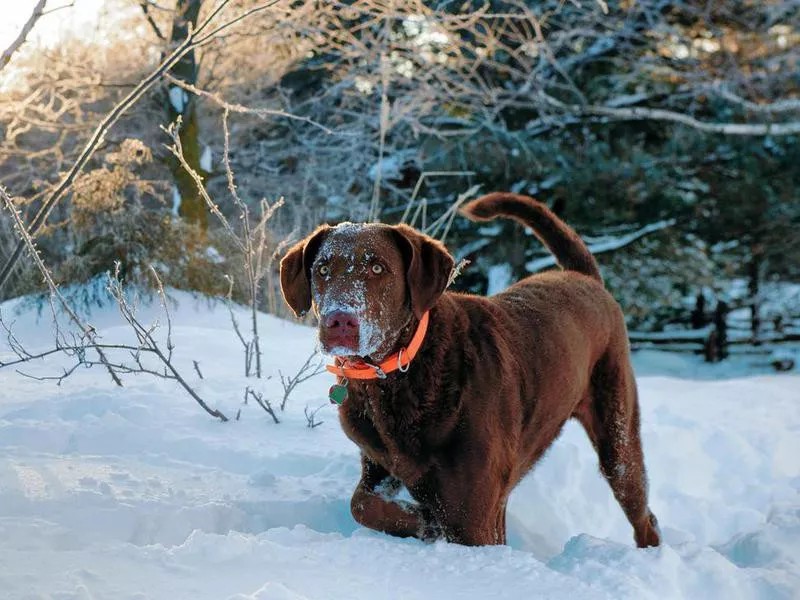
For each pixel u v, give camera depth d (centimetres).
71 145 1169
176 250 780
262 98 1295
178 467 405
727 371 1772
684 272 1798
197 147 1011
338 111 1313
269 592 236
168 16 1022
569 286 442
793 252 1809
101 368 558
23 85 908
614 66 1634
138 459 407
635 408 466
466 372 338
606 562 312
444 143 1425
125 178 813
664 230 1709
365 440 343
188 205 1002
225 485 383
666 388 794
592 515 531
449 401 331
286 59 1220
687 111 1680
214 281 783
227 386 536
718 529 530
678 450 593
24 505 323
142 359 571
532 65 1490
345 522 371
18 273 801
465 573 283
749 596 317
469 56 1387
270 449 441
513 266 1609
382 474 358
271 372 582
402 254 333
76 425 439
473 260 1720
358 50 1059
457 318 350
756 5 1650
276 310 849
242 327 711
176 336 629
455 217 1617
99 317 719
